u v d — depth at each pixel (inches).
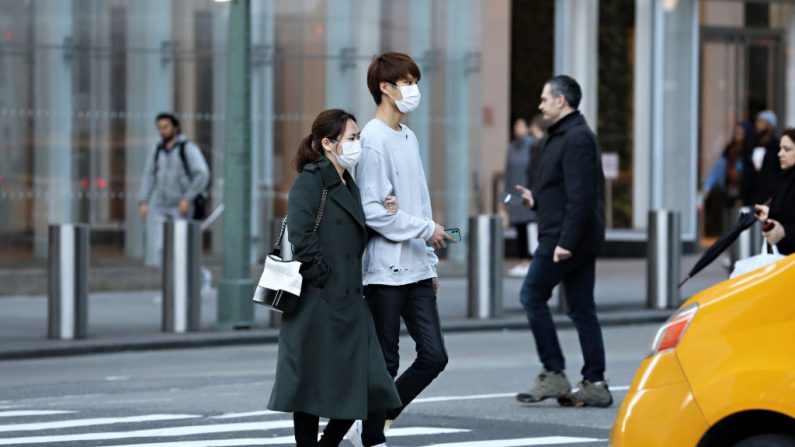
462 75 1178.0
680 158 1341.0
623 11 1309.1
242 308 841.5
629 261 1310.3
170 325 828.0
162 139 986.1
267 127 1115.9
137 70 1072.8
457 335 857.5
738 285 326.0
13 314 917.2
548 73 1273.4
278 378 405.1
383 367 412.5
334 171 411.5
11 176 1031.0
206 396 612.4
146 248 1067.9
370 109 1145.4
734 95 1402.6
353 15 1136.8
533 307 569.3
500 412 557.6
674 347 325.4
